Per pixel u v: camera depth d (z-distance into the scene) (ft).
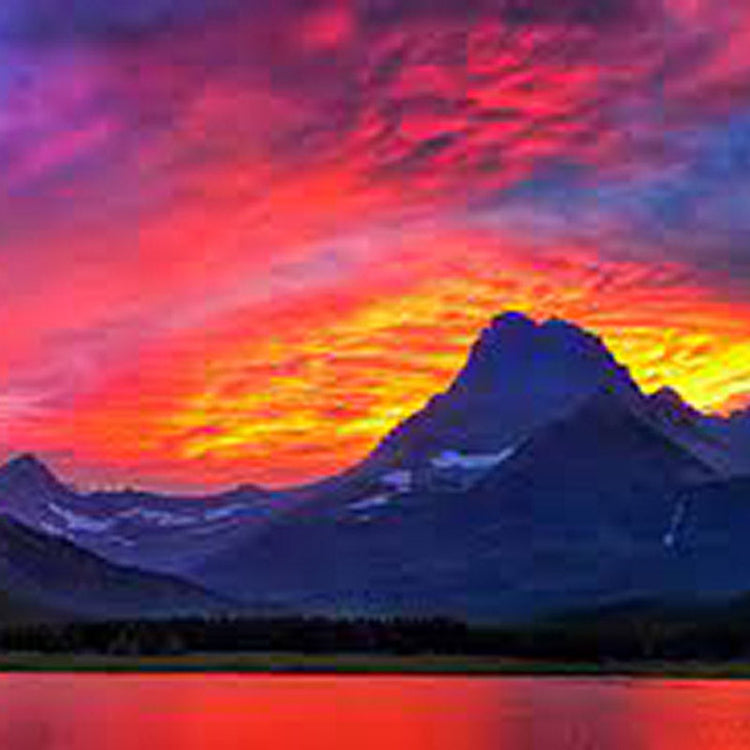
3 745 270.05
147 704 376.68
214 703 383.45
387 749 272.10
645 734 297.33
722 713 355.56
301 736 294.87
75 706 368.27
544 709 370.32
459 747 275.39
